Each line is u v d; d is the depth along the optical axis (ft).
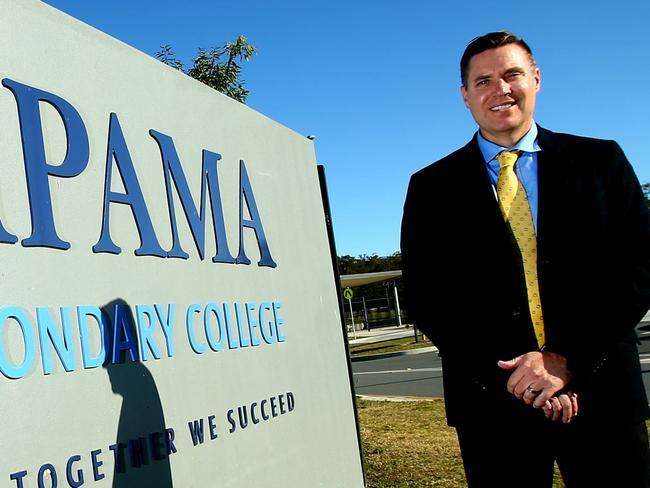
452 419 8.09
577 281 7.40
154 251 9.39
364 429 24.95
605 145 7.70
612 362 7.32
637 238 7.34
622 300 7.11
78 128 8.49
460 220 7.88
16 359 7.17
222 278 10.99
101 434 8.04
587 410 7.30
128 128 9.40
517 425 7.62
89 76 8.87
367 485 16.87
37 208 7.72
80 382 7.86
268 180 13.26
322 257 15.17
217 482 9.93
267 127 13.64
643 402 7.39
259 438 11.19
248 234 12.09
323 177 16.15
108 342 8.34
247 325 11.47
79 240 8.20
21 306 7.32
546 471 7.73
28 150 7.75
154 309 9.22
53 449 7.41
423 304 8.07
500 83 7.70
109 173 8.86
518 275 7.59
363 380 48.01
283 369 12.39
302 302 13.71
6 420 6.97
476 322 7.79
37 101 8.00
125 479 8.28
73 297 7.97
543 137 7.91
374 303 153.17
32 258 7.55
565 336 7.29
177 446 9.23
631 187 7.52
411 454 19.86
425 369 50.34
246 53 21.39
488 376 7.71
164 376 9.20
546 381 7.09
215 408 10.18
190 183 10.58
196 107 11.18
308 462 12.66
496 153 7.87
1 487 6.81
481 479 7.86
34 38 8.13
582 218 7.43
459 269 7.87
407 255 8.26
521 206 7.68
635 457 7.33
